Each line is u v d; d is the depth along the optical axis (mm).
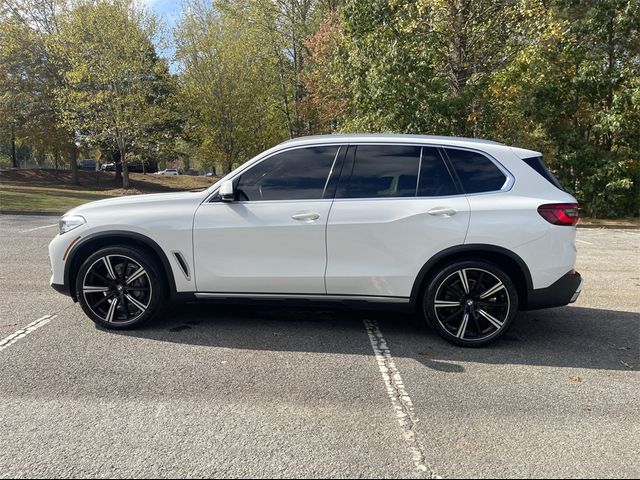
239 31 29156
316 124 29531
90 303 4840
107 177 42094
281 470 2732
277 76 29578
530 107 17203
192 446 2939
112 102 25297
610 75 16766
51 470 2697
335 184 4645
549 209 4461
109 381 3773
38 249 9578
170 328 4965
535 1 14648
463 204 4492
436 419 3303
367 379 3896
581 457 2912
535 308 4598
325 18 26984
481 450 2957
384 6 15109
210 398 3533
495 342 4785
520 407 3496
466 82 15664
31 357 4195
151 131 29312
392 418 3305
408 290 4574
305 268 4590
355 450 2930
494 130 16469
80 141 33688
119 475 2666
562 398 3648
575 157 17297
